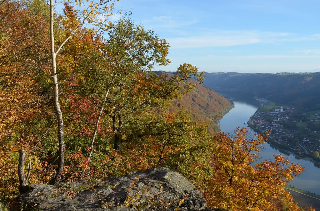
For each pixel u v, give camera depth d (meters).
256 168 21.59
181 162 15.83
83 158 11.89
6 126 11.96
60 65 16.25
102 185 7.52
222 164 21.66
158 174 8.48
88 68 13.33
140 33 13.02
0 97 11.96
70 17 10.05
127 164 13.98
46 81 15.91
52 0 8.91
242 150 21.58
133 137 15.23
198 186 18.84
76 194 6.94
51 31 8.90
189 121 16.75
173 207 6.83
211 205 18.81
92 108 13.98
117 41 12.62
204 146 16.84
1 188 8.54
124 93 13.85
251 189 20.09
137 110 15.35
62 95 15.06
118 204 6.44
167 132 15.88
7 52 15.05
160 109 17.27
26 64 15.63
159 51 13.70
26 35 17.27
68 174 12.01
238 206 18.92
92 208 6.14
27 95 14.20
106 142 14.12
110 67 12.84
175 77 15.94
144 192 7.07
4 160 10.00
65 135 13.26
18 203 6.50
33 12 22.02
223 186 19.84
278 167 20.91
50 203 6.36
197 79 16.06
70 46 17.28
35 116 13.78
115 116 15.52
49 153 13.64
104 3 9.88
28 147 11.63
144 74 14.73
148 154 16.55
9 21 17.06
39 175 10.73
